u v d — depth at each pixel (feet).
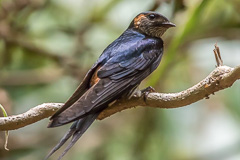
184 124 38.99
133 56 28.12
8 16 39.78
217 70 23.53
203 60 40.83
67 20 41.68
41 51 40.47
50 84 40.32
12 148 38.68
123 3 41.37
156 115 39.17
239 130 38.50
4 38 39.55
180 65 40.32
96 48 41.19
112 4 41.19
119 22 41.63
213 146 38.50
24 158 39.27
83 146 39.83
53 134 40.55
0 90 33.78
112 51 28.14
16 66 41.50
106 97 24.86
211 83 23.56
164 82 39.40
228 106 38.63
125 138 39.88
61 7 41.81
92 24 41.24
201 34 39.40
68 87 40.55
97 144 39.73
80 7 41.78
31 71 40.11
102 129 40.32
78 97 24.73
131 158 39.24
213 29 39.86
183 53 39.88
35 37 41.52
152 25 30.53
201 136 38.73
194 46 40.60
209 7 39.42
